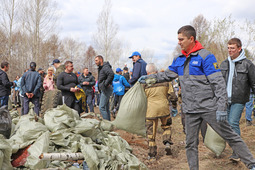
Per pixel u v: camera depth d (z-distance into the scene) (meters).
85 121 3.77
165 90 4.38
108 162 3.00
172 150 5.00
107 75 6.22
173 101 5.32
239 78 3.88
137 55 5.97
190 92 2.97
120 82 9.38
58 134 3.14
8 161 2.61
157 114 4.33
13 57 28.19
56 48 33.03
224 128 2.88
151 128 4.38
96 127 3.89
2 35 26.89
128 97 3.76
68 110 3.77
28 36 28.11
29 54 28.72
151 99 4.38
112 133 3.99
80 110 6.34
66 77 6.09
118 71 11.02
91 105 8.20
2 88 6.68
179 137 6.20
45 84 7.62
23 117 3.76
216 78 2.79
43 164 2.71
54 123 3.46
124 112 3.69
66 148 3.12
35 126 3.24
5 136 3.25
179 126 7.56
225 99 2.74
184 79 3.03
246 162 2.90
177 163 4.20
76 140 3.29
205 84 2.91
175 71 3.26
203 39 9.77
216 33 9.33
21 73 28.36
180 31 3.00
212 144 4.09
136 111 3.67
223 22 9.20
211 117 2.88
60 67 7.26
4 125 3.21
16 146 2.91
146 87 4.35
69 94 6.11
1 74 6.65
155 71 4.30
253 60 8.69
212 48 9.61
